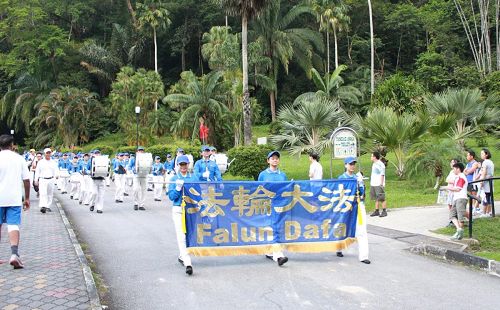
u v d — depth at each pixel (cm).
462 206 991
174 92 4806
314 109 2133
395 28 5931
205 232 816
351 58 5825
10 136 762
